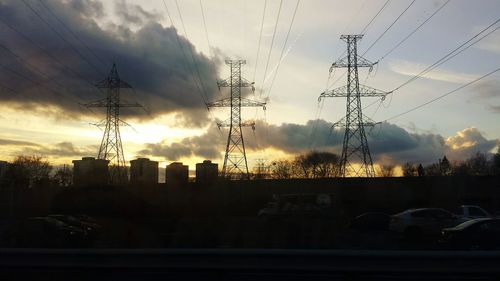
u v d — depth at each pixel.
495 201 50.41
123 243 24.70
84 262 9.29
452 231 20.72
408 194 51.75
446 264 8.65
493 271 8.59
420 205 51.47
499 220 20.59
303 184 52.66
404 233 27.52
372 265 8.72
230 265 8.95
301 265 8.82
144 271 9.39
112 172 67.31
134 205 41.03
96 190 41.75
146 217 41.22
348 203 52.19
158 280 9.27
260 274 9.25
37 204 48.81
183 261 9.07
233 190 51.81
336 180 52.97
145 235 28.67
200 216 47.00
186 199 49.81
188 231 31.53
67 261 9.34
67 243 24.52
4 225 29.97
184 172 77.88
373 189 52.25
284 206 40.59
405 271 8.63
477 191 51.00
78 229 26.30
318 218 40.03
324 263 8.80
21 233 24.34
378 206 51.69
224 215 49.88
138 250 9.32
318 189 52.78
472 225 20.42
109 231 31.97
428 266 8.65
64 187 46.09
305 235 28.88
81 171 67.25
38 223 24.55
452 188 51.41
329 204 40.50
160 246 22.58
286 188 52.22
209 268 9.00
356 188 52.44
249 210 50.97
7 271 9.61
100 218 40.06
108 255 9.23
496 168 90.56
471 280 8.92
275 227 34.75
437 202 51.28
